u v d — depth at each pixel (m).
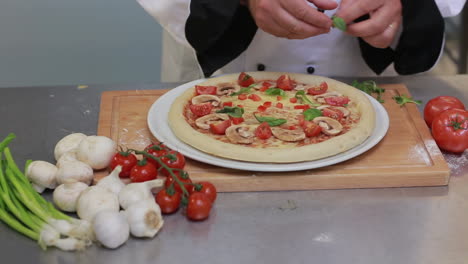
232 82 1.64
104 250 1.03
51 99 1.62
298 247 1.05
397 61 1.72
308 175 1.21
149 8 1.68
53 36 3.20
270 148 1.28
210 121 1.41
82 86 1.69
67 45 3.21
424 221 1.12
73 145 1.27
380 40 1.53
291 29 1.45
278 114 1.46
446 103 1.44
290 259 1.02
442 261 1.01
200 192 1.12
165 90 1.63
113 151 1.22
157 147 1.22
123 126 1.44
